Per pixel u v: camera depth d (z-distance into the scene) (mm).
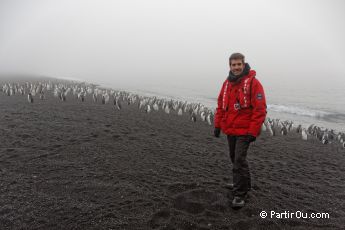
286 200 7293
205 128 18172
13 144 11109
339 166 11891
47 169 8578
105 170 8672
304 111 42156
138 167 9148
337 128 29828
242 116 6355
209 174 8875
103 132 13891
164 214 6094
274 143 16156
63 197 6746
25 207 6234
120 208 6270
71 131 13695
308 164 11773
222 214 6227
